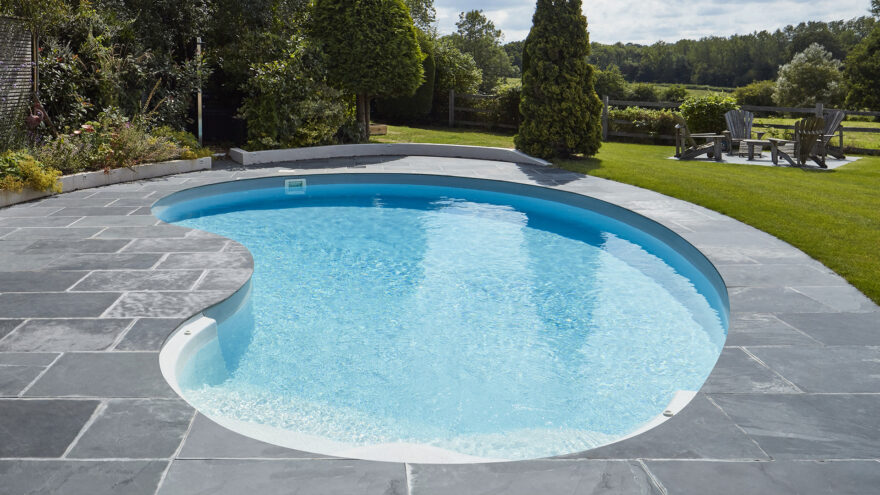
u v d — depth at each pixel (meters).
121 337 4.45
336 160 13.88
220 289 5.49
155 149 11.66
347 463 3.01
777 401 3.63
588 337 5.40
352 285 6.66
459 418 4.05
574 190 10.39
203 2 14.19
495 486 2.84
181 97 13.45
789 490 2.81
